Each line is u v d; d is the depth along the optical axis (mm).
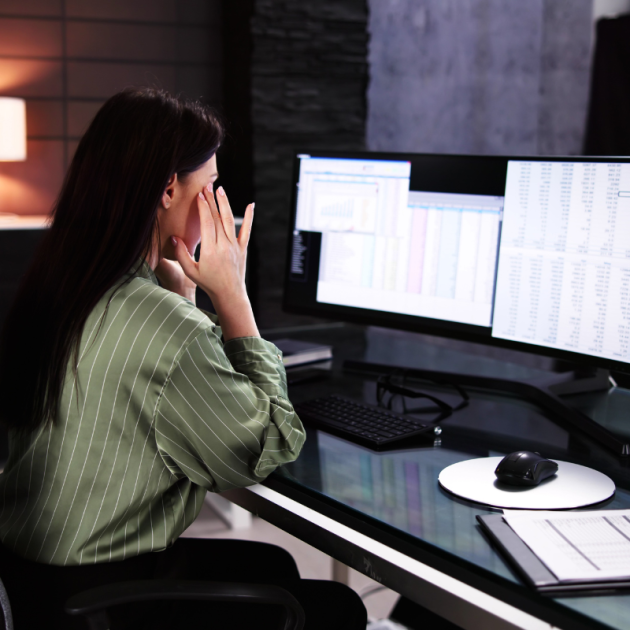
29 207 3303
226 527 2646
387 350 1980
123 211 1009
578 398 1546
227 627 1046
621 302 1302
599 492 1053
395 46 3432
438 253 1580
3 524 1044
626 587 806
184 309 1009
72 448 979
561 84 3756
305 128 3191
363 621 1124
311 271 1802
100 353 972
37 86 3213
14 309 1046
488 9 3584
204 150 1112
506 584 832
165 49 3361
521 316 1463
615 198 1294
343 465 1192
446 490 1083
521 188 1435
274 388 1114
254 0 3010
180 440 998
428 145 3584
